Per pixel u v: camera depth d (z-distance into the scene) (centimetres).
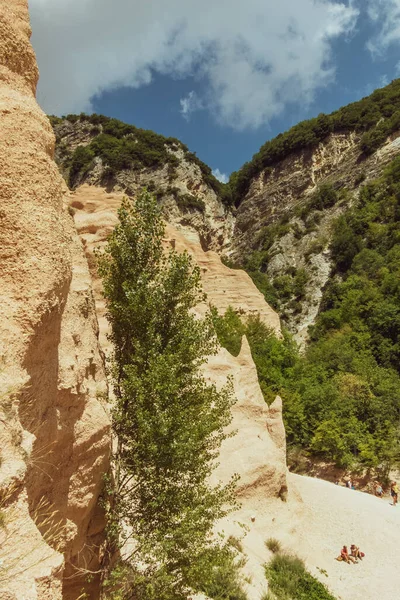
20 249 526
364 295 6038
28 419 519
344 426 3225
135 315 932
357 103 12900
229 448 1784
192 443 809
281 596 1281
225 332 3550
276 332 4588
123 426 873
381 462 2956
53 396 588
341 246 8219
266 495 1731
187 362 909
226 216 12588
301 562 1499
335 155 11769
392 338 4825
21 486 387
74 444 666
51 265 541
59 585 365
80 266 920
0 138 553
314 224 9794
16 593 321
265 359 4075
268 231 10706
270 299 8031
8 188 539
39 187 570
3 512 357
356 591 1511
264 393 3609
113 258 1009
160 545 740
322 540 1806
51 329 552
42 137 607
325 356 4738
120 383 898
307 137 12500
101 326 1514
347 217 8925
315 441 3175
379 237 7869
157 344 909
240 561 1218
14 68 633
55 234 564
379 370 4056
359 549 1770
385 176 9144
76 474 675
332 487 2352
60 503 627
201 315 2558
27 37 672
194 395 911
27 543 361
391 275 6025
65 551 649
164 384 824
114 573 691
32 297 512
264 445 1864
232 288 4669
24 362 491
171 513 796
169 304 950
